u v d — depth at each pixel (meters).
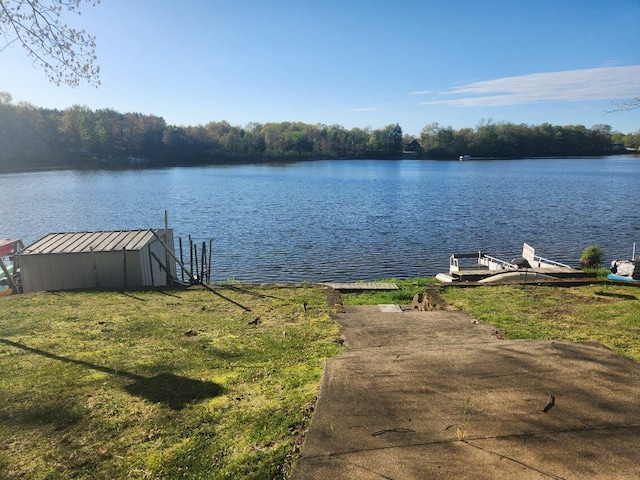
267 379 4.95
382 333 6.55
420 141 182.75
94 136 114.56
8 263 14.65
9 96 99.69
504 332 6.64
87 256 10.86
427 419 3.57
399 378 4.29
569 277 12.73
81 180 74.81
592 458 3.05
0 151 99.56
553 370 4.40
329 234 30.94
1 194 53.50
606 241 28.20
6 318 7.73
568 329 6.77
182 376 5.12
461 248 26.78
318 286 10.06
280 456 3.46
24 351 6.07
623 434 3.32
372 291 13.18
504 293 9.08
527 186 64.00
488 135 166.25
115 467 3.49
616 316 7.43
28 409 4.40
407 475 2.93
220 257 24.77
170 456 3.59
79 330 7.01
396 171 104.50
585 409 3.66
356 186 66.75
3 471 3.46
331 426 3.51
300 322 7.34
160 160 133.38
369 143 173.50
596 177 78.44
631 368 4.45
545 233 30.77
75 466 3.52
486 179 77.50
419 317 7.46
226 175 90.38
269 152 156.62
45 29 7.84
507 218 36.94
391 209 42.69
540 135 167.88
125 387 4.86
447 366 4.54
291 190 60.78
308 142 168.88
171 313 8.01
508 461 3.03
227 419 4.11
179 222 35.72
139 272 11.03
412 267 22.83
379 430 3.44
